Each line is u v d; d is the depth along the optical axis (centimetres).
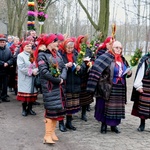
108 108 537
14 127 596
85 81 623
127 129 594
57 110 485
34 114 690
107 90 531
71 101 569
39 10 820
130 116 689
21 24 2108
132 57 538
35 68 646
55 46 494
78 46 611
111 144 506
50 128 498
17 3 2098
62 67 506
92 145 500
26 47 660
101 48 627
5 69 811
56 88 480
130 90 1059
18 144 502
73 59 573
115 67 534
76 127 598
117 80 536
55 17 3456
